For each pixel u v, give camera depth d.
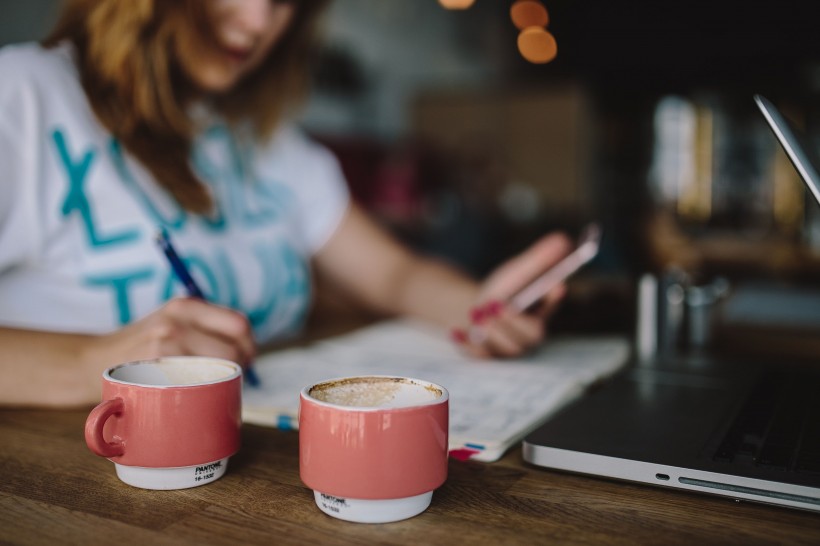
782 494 0.41
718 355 0.91
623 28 4.16
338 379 0.45
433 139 4.48
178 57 0.90
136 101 0.86
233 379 0.46
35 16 1.70
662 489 0.46
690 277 1.01
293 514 0.41
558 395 0.67
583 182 4.22
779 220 3.66
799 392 0.65
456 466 0.51
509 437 0.53
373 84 3.89
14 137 0.78
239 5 0.87
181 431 0.44
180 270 0.64
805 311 1.25
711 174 3.96
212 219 0.96
